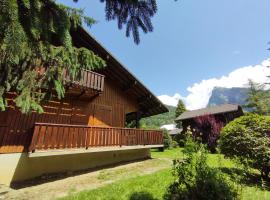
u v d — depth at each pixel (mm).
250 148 7906
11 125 9078
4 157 8508
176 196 4895
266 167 7824
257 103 32281
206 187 4391
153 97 14570
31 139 8766
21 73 4203
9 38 2438
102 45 11688
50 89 4926
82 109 12570
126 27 3807
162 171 9164
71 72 4844
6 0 2324
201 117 22141
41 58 4199
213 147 19391
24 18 2779
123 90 15180
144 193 6184
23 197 6508
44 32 3244
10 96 8539
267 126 8258
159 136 14602
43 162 9523
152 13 3672
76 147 9703
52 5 3191
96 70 13727
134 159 13445
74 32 11344
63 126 9422
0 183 8086
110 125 13805
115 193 6359
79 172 10094
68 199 6098
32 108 4348
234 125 8938
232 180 5137
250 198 5625
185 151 5230
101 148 10719
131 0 3588
